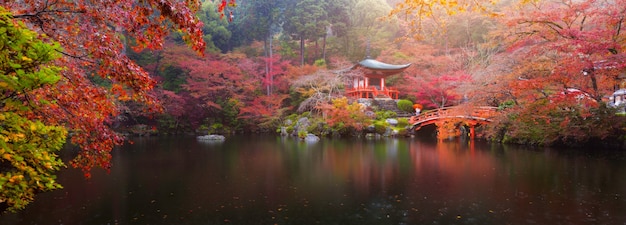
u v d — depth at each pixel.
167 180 10.32
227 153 16.48
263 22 36.16
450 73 27.67
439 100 30.28
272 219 6.89
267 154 16.06
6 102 2.85
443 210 7.34
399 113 29.62
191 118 30.58
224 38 38.94
